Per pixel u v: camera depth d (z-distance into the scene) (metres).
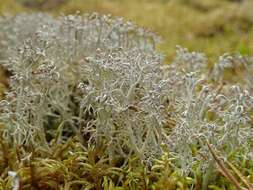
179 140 0.20
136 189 0.19
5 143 0.21
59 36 0.27
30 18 0.37
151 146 0.21
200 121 0.22
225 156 0.20
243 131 0.21
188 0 0.64
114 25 0.27
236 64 0.36
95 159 0.21
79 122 0.23
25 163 0.20
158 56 0.25
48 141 0.24
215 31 0.51
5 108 0.21
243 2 0.60
